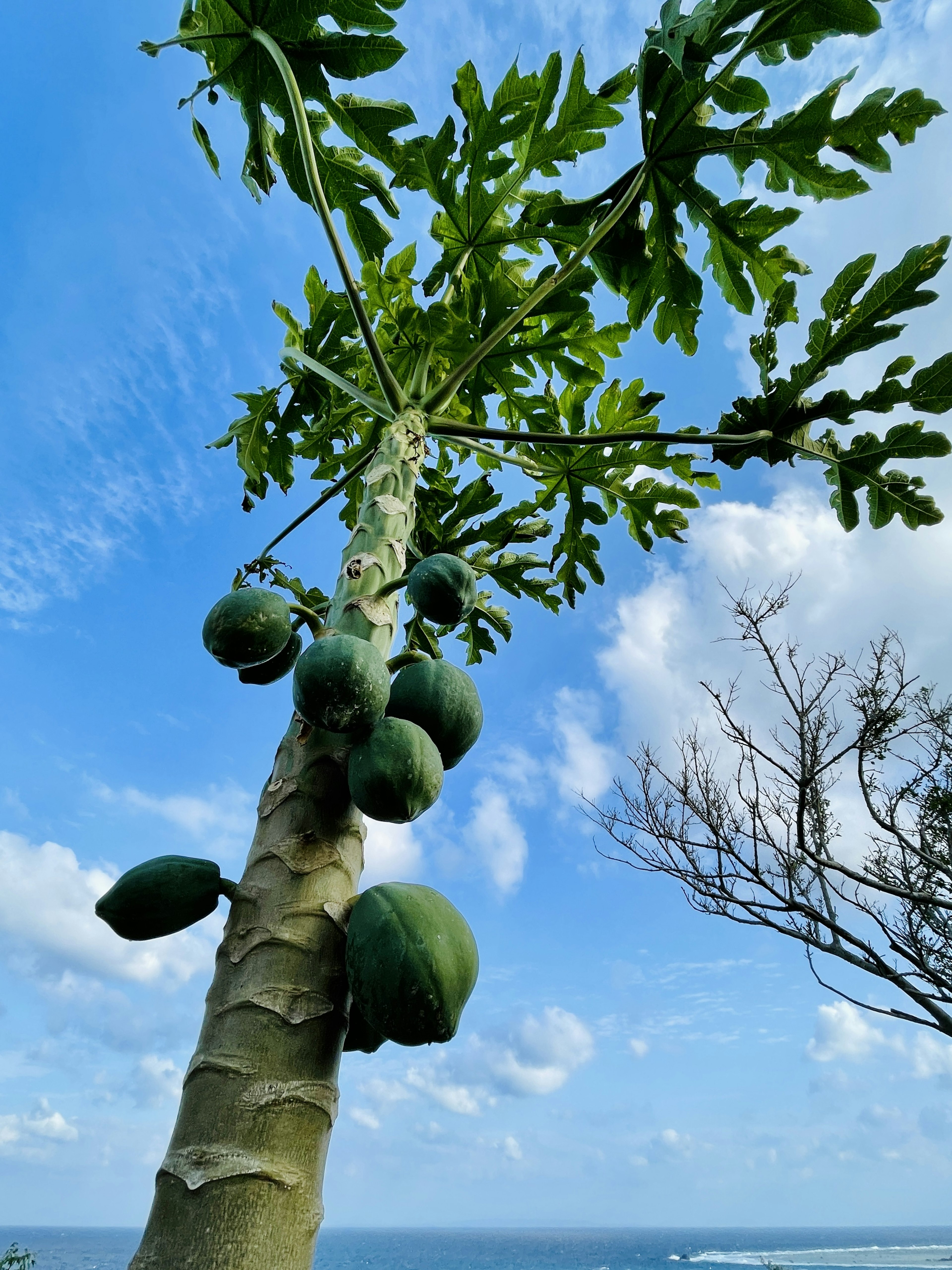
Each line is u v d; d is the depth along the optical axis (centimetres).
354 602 251
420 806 201
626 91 409
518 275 468
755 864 746
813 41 338
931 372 387
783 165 381
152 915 191
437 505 511
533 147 401
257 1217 148
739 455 421
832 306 385
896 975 687
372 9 359
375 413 396
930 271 367
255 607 247
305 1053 169
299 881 189
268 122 412
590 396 501
